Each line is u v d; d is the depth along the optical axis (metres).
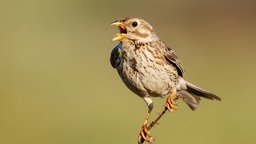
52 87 19.17
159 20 27.75
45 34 23.14
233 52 24.62
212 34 26.66
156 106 16.86
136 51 10.54
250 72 21.70
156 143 16.08
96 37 24.03
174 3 28.31
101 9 26.58
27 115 16.42
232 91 19.62
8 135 15.84
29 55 20.88
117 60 10.70
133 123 16.86
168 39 25.52
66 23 24.77
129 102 18.38
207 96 11.16
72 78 20.06
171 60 10.64
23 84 18.55
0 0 23.08
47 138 16.34
